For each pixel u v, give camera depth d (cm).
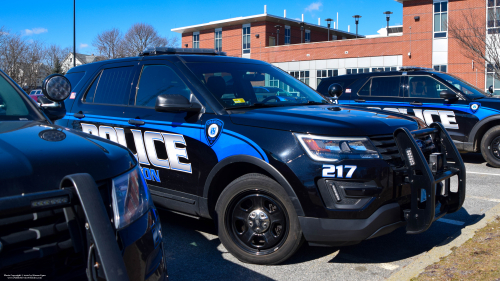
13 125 224
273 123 323
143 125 401
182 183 370
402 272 311
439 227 429
